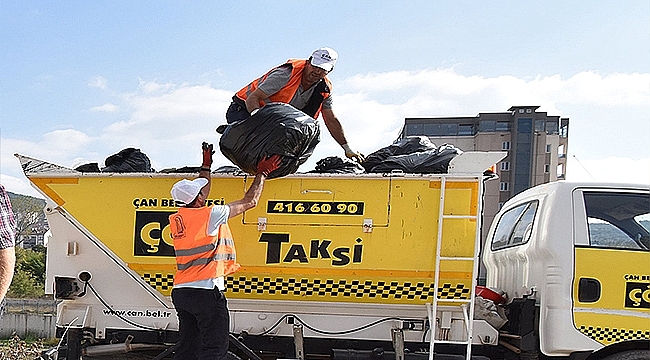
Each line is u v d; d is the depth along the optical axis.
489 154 4.42
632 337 4.59
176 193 4.30
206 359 4.24
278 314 4.71
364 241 4.58
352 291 4.61
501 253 5.90
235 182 4.73
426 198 4.54
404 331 4.63
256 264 4.65
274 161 4.44
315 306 4.68
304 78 5.25
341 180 4.60
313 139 4.57
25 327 20.92
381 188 4.57
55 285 4.77
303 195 4.63
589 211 4.78
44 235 4.92
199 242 4.23
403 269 4.54
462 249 4.49
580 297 4.64
